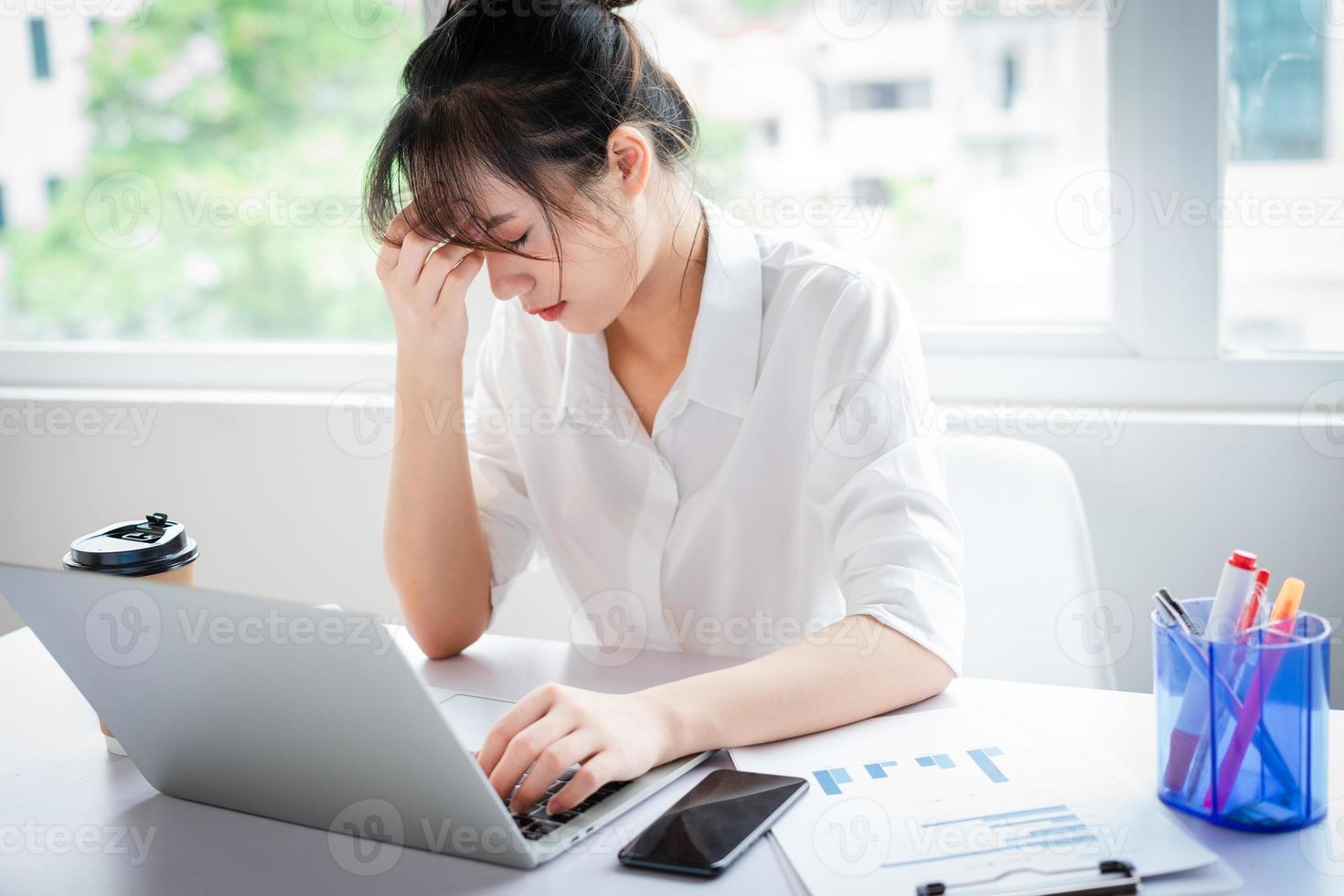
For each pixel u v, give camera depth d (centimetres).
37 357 185
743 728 79
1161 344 150
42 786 79
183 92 184
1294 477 139
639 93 99
